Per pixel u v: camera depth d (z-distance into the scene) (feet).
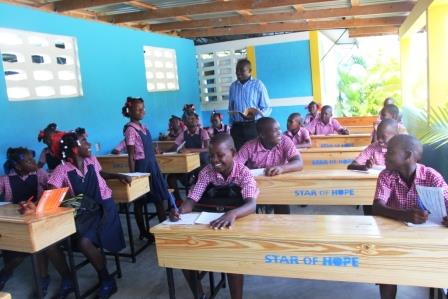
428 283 5.18
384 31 26.30
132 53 20.70
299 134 15.58
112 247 9.83
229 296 8.84
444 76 13.76
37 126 15.02
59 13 16.26
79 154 9.41
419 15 16.11
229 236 5.94
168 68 24.09
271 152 10.07
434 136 10.93
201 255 6.21
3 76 13.74
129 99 12.43
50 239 7.89
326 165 13.74
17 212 8.15
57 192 8.16
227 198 7.44
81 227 9.07
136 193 11.15
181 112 25.31
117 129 19.49
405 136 6.16
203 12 17.89
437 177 6.04
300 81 26.13
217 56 27.68
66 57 16.63
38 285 7.78
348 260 5.44
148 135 12.59
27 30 14.76
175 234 6.26
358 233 5.43
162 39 23.30
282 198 9.20
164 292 9.41
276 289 9.02
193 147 18.21
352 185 8.76
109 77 19.01
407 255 5.18
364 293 8.62
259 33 25.08
